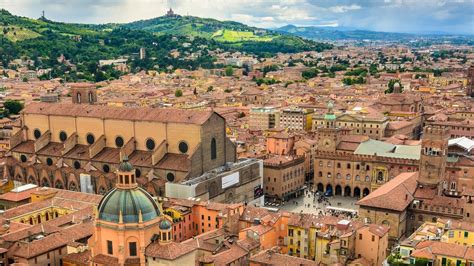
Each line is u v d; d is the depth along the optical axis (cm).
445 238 14088
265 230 15650
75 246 14075
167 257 10944
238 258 14125
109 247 11688
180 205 17912
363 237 14975
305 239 15888
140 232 11381
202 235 16000
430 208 18000
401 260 13038
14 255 13662
